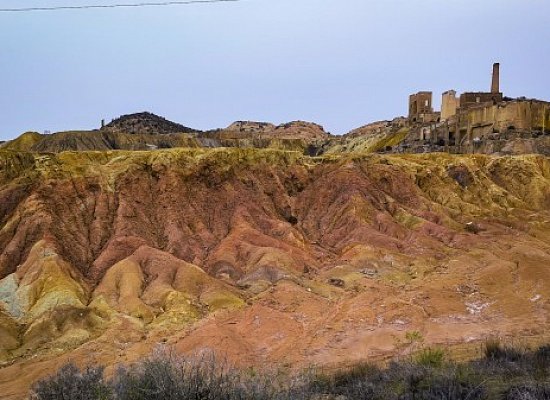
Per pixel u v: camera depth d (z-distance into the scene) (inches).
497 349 888.9
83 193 2832.2
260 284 2380.7
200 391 474.9
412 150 4724.4
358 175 3444.9
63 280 2224.4
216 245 2815.0
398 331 1850.4
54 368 1609.3
